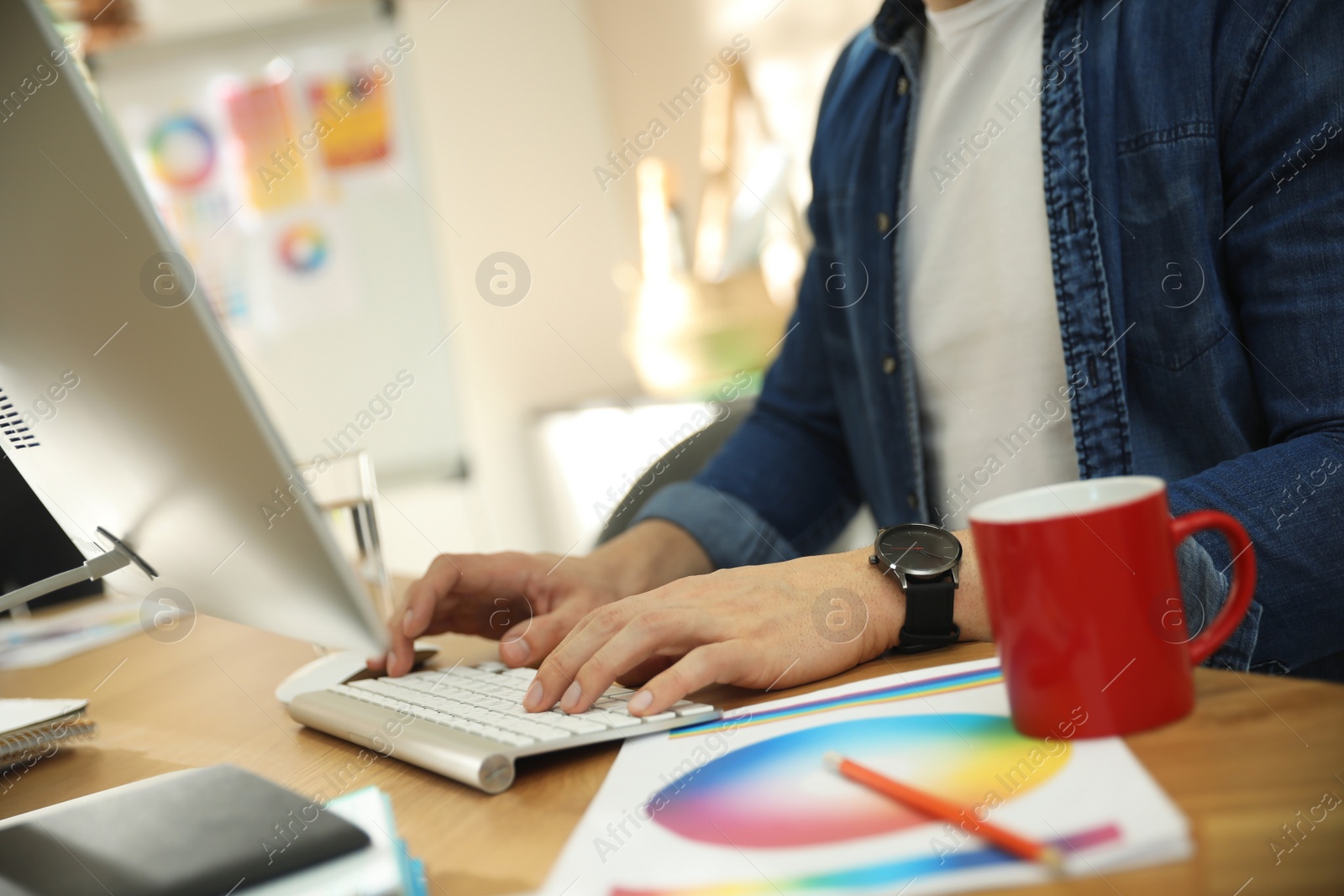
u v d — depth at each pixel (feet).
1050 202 2.81
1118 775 1.25
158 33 8.88
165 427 1.63
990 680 1.67
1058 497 1.50
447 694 2.08
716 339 8.21
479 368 9.39
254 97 9.04
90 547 2.11
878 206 3.42
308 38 9.05
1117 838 1.09
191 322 1.49
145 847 1.31
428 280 9.30
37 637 3.74
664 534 2.95
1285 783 1.17
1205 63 2.55
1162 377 2.66
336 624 1.76
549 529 9.18
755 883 1.13
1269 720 1.34
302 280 9.17
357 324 9.21
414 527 9.03
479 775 1.57
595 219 9.30
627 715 1.76
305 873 1.22
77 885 1.24
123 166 1.50
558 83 9.28
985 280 3.17
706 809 1.35
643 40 8.85
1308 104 2.33
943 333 3.29
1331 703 1.37
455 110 9.30
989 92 3.24
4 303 1.76
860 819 1.25
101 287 1.56
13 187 1.62
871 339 3.42
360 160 9.18
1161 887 1.02
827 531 3.50
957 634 1.93
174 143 8.95
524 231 9.40
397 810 1.58
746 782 1.42
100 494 1.93
